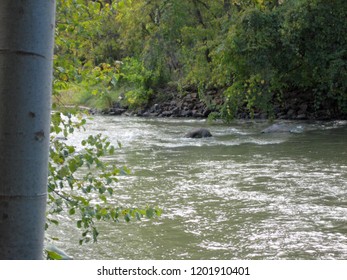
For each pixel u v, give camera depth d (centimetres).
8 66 224
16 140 224
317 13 2727
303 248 836
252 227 952
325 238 888
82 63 621
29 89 224
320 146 2023
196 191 1249
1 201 224
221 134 2508
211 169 1553
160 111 3812
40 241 231
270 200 1156
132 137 2409
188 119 3441
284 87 3253
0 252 225
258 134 2480
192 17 3609
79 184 556
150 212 552
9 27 224
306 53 2772
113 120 3416
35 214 228
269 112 2883
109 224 959
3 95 224
